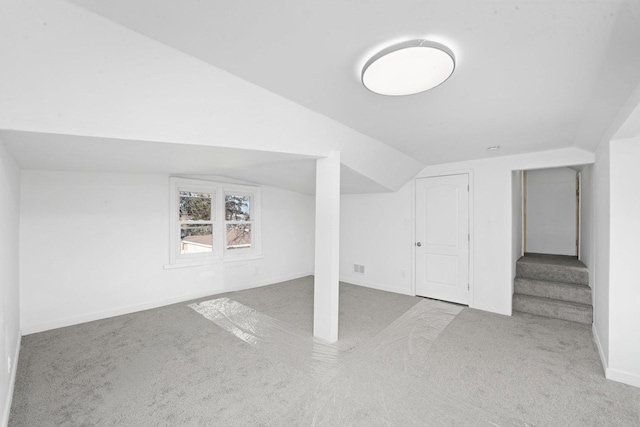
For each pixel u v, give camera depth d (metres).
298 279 5.41
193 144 1.95
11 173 2.23
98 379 2.14
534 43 1.29
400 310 3.70
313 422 1.72
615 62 1.41
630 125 1.86
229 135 2.04
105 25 1.23
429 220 4.23
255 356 2.50
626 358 2.12
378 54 1.43
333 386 2.08
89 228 3.29
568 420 1.73
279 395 1.97
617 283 2.16
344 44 1.37
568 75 1.57
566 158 3.21
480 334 2.96
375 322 3.29
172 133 1.83
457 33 1.24
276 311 3.63
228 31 1.28
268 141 2.26
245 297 4.21
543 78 1.62
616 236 2.17
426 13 1.13
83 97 1.45
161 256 3.82
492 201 3.69
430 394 1.98
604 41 1.25
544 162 3.34
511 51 1.37
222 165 3.13
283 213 5.27
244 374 2.22
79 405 1.85
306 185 4.55
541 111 2.12
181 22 1.22
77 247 3.21
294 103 2.06
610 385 2.08
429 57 1.38
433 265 4.20
